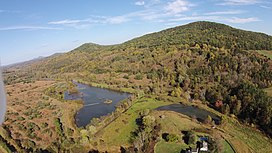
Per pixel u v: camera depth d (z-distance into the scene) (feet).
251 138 252.42
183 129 264.31
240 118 307.17
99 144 232.32
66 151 215.72
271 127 262.26
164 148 223.51
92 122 277.85
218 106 341.82
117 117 301.22
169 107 359.05
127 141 238.07
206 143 217.97
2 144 236.63
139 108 349.20
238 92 343.46
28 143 235.61
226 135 255.70
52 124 294.87
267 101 300.40
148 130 243.19
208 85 424.05
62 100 419.54
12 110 357.20
